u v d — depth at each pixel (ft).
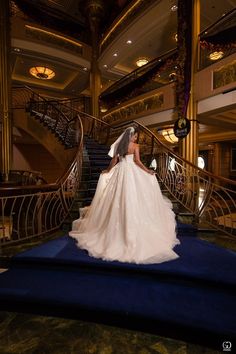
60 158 21.68
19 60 32.40
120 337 5.55
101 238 8.52
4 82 28.14
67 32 37.04
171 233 9.29
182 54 21.50
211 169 47.11
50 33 31.81
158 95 24.30
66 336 5.57
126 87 28.68
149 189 8.92
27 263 8.21
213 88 19.13
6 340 5.44
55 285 7.04
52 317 6.28
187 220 12.36
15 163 37.42
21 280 7.36
